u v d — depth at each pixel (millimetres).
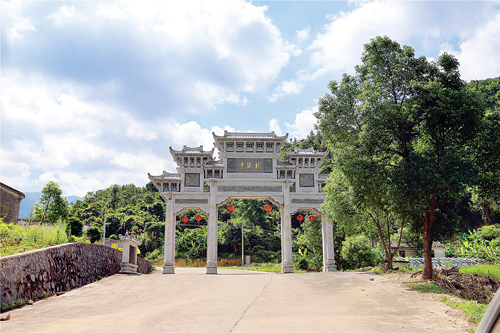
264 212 72438
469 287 13477
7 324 9312
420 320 9227
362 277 20703
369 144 16484
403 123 15844
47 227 21672
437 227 17641
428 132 15422
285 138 33500
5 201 29750
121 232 74812
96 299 13742
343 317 9711
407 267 26875
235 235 66375
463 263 23422
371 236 31938
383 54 17672
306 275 24625
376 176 16453
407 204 15641
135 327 8789
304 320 9352
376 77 17688
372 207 18688
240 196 33438
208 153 33719
